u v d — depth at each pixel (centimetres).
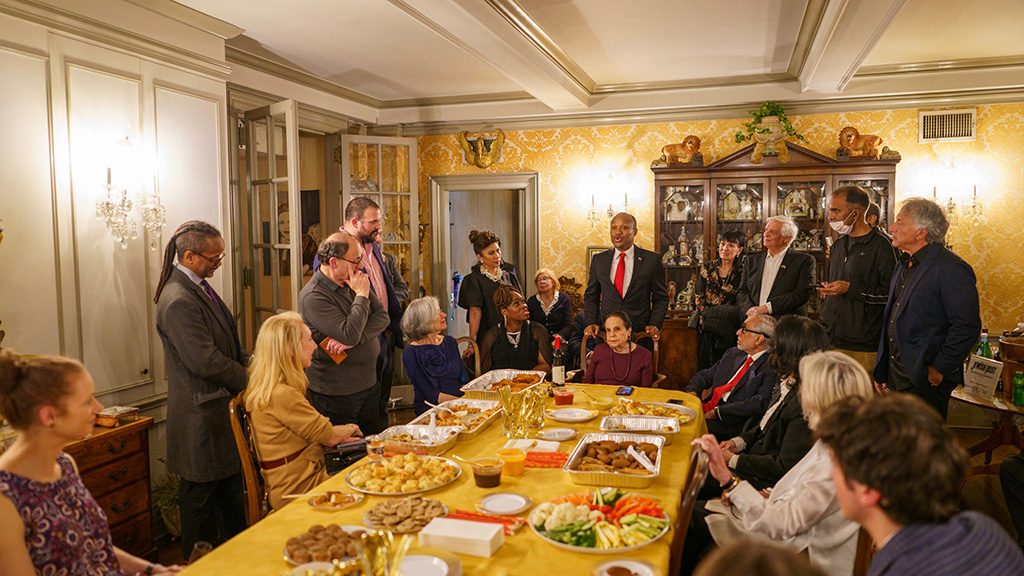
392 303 450
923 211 321
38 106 294
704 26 438
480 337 491
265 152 505
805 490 187
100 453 281
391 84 593
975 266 561
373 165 623
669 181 593
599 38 464
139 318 343
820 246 565
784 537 191
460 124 674
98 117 322
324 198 638
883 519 122
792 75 571
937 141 562
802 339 246
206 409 296
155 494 350
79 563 169
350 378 350
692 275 604
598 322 487
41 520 161
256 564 159
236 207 490
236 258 489
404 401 651
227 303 401
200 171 382
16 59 284
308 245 636
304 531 177
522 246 677
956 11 411
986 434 532
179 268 297
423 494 201
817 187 566
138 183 342
